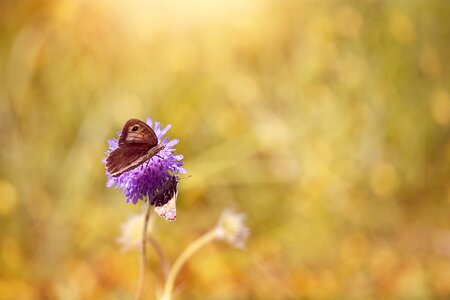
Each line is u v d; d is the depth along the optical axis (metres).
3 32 1.04
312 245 0.93
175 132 1.00
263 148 1.00
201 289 0.87
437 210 0.98
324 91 1.02
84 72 1.02
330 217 0.95
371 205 0.96
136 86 1.02
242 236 0.73
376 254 0.91
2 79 0.99
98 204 0.92
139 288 0.66
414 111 1.01
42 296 0.85
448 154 1.01
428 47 1.04
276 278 0.88
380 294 0.86
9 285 0.86
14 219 0.90
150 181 0.61
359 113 0.99
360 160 0.98
